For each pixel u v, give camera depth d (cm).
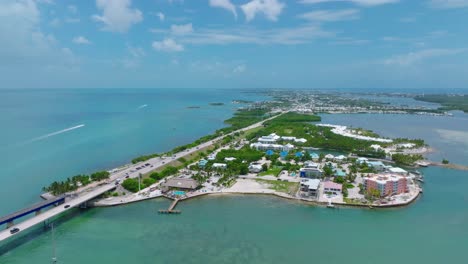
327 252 14475
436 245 15238
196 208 19188
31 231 16188
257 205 19712
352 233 16275
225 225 16925
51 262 13450
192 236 15712
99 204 19362
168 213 18412
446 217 18275
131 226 16788
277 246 14875
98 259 13688
